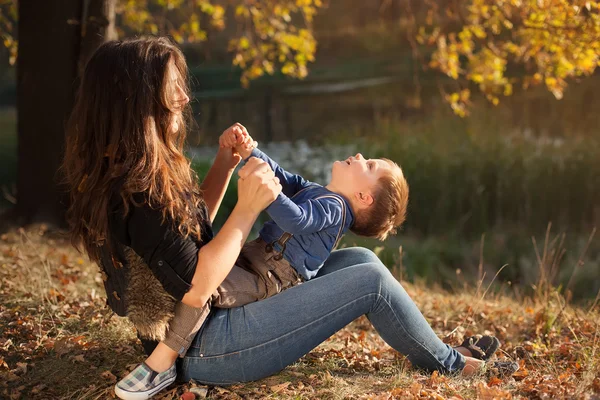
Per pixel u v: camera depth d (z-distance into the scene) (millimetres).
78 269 5711
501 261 9609
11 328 4020
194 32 10070
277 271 3045
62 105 7316
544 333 4535
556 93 7594
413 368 3453
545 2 6316
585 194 10578
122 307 2836
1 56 19578
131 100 2713
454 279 8969
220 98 17797
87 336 3961
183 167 2826
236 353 2949
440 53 8461
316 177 12070
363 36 19297
